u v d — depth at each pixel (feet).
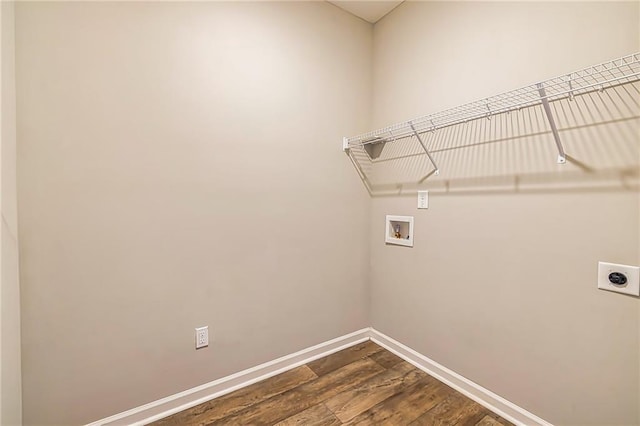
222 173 5.70
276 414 5.26
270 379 6.31
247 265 6.08
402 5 7.05
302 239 6.84
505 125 5.09
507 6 5.02
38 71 4.10
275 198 6.39
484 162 5.42
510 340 5.13
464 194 5.78
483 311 5.52
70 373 4.49
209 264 5.63
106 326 4.73
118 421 4.87
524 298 4.92
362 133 7.75
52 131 4.23
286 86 6.45
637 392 3.86
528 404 4.91
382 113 7.63
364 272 8.04
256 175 6.11
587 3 4.12
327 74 7.08
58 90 4.25
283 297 6.60
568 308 4.43
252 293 6.16
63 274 4.38
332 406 5.47
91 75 4.47
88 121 4.47
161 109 5.05
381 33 7.65
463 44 5.73
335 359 7.12
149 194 4.99
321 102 7.00
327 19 7.04
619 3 3.84
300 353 6.90
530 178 4.79
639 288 3.77
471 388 5.71
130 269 4.89
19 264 4.08
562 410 4.53
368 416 5.21
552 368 4.62
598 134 4.06
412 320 6.96
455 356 6.02
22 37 3.99
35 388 4.26
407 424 5.03
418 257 6.77
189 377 5.49
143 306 5.02
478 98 5.48
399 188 7.23
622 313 3.93
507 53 5.03
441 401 5.61
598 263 4.12
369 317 8.11
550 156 4.54
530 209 4.81
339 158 7.39
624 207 3.88
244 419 5.15
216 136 5.61
